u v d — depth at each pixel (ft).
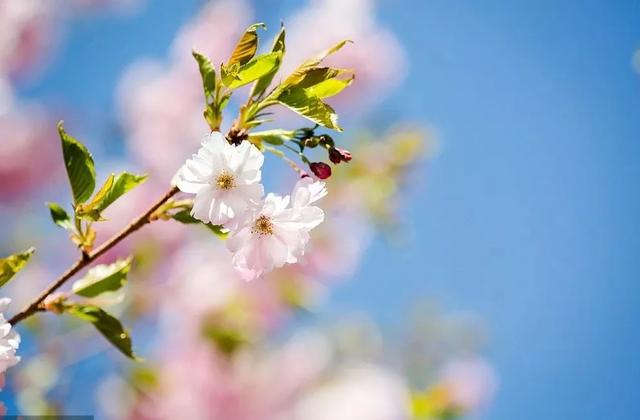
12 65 4.95
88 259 2.72
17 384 4.25
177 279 4.79
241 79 2.70
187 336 4.68
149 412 4.41
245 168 2.69
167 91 5.09
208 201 2.68
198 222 2.76
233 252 2.71
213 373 4.50
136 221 2.72
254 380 4.53
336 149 2.73
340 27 4.85
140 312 4.75
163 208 2.74
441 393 4.65
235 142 2.72
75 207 2.71
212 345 4.56
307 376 4.58
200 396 4.43
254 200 2.69
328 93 2.75
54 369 4.36
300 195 2.75
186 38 5.19
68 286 4.63
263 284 4.80
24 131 5.12
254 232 2.74
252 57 2.70
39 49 4.99
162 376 4.52
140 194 4.77
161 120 5.03
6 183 5.02
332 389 4.42
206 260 4.88
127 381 4.46
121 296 2.86
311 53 4.80
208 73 2.73
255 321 4.72
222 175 2.69
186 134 5.02
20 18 4.84
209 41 5.05
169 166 4.98
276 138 2.74
